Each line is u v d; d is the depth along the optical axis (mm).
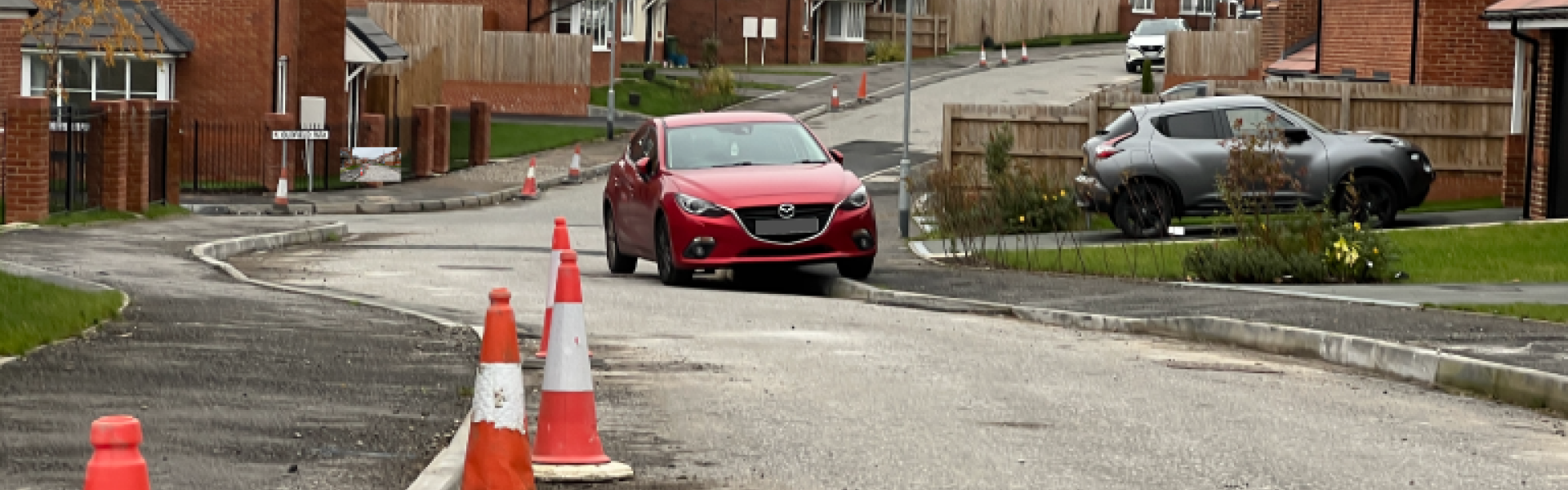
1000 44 89500
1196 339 15625
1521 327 14852
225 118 38031
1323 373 13344
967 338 14977
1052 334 15656
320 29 41469
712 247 19203
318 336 13141
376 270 20750
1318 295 17625
